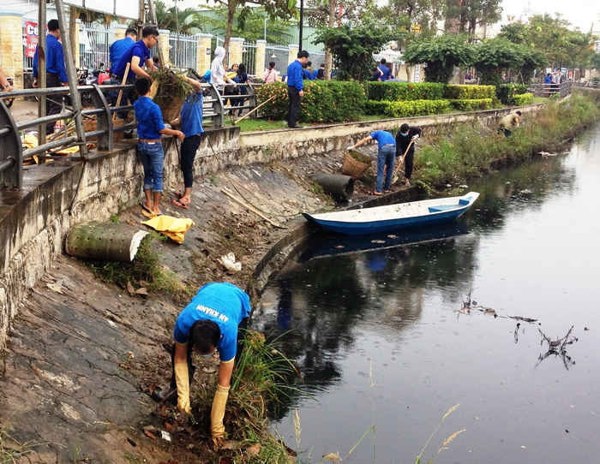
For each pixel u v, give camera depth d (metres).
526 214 16.22
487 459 6.28
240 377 6.26
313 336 8.70
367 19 20.69
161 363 6.20
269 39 33.56
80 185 7.32
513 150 24.22
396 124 19.39
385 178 16.16
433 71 26.20
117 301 6.79
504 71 33.31
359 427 6.64
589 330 9.38
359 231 13.22
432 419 6.89
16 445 4.21
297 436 5.72
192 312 5.05
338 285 10.69
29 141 8.47
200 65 23.78
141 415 5.29
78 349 5.57
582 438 6.74
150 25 9.98
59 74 9.79
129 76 9.48
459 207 14.88
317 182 14.88
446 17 36.88
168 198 9.95
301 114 16.72
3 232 5.07
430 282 11.08
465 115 24.11
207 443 5.35
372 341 8.65
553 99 38.53
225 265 9.38
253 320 9.04
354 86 18.25
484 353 8.49
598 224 15.38
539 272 11.80
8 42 16.80
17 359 4.97
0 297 4.95
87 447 4.57
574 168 23.53
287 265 11.49
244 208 11.88
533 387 7.70
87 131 9.02
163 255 8.39
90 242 6.88
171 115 9.46
